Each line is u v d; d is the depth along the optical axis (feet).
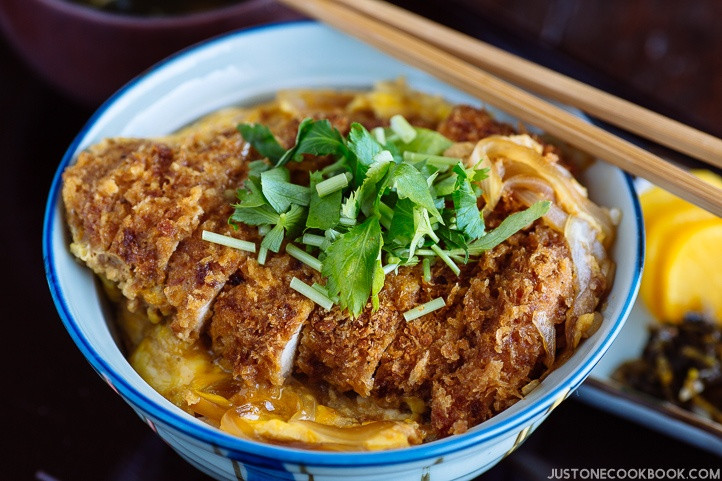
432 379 0.92
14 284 1.18
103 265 0.97
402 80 1.18
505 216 0.97
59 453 1.05
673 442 1.06
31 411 1.08
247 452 0.83
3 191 1.26
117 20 1.19
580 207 0.98
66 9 1.18
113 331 1.01
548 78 1.11
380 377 0.93
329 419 0.93
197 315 0.93
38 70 1.29
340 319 0.92
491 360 0.90
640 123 1.05
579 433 1.07
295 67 1.20
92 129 1.06
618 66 1.76
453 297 0.94
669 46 1.80
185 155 1.01
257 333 0.93
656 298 1.14
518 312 0.91
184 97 1.15
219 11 1.23
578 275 0.94
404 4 1.45
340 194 0.93
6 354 1.12
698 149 1.03
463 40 1.16
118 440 1.06
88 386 1.10
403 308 0.93
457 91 1.17
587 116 1.10
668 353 1.12
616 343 1.13
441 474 0.88
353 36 1.17
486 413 0.91
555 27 1.80
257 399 0.94
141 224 0.95
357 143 0.94
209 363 0.97
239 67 1.17
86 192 0.99
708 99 1.72
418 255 0.95
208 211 0.97
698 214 1.16
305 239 0.94
